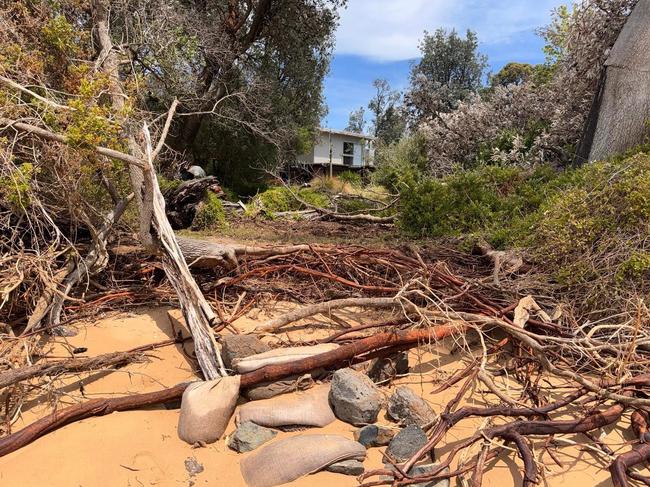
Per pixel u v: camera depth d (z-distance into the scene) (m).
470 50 31.20
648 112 7.11
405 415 2.36
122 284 4.39
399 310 3.62
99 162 3.59
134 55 7.48
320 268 4.72
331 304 3.40
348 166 33.31
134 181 3.91
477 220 6.50
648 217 3.55
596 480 2.03
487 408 2.21
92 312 3.78
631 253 3.38
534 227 4.67
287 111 15.89
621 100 7.34
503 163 10.59
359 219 9.95
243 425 2.31
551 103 11.24
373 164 24.14
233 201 13.51
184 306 3.14
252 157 16.38
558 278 3.62
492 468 2.09
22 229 3.81
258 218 10.22
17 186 3.10
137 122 4.27
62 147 3.56
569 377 2.54
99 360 2.84
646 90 7.15
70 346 3.14
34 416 2.47
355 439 2.27
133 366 3.00
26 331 3.15
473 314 3.14
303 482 1.98
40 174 3.86
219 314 3.60
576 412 2.49
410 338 2.85
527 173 7.88
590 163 6.14
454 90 28.09
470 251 5.61
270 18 14.75
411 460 1.88
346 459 2.07
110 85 4.05
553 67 13.48
